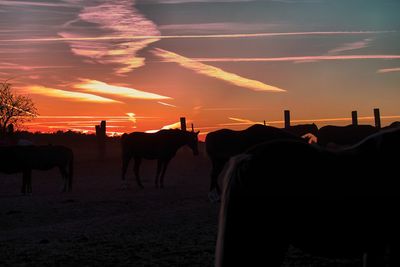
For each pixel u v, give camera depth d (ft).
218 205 61.36
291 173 19.66
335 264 32.42
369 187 19.81
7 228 52.31
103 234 44.86
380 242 19.99
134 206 63.57
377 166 20.12
